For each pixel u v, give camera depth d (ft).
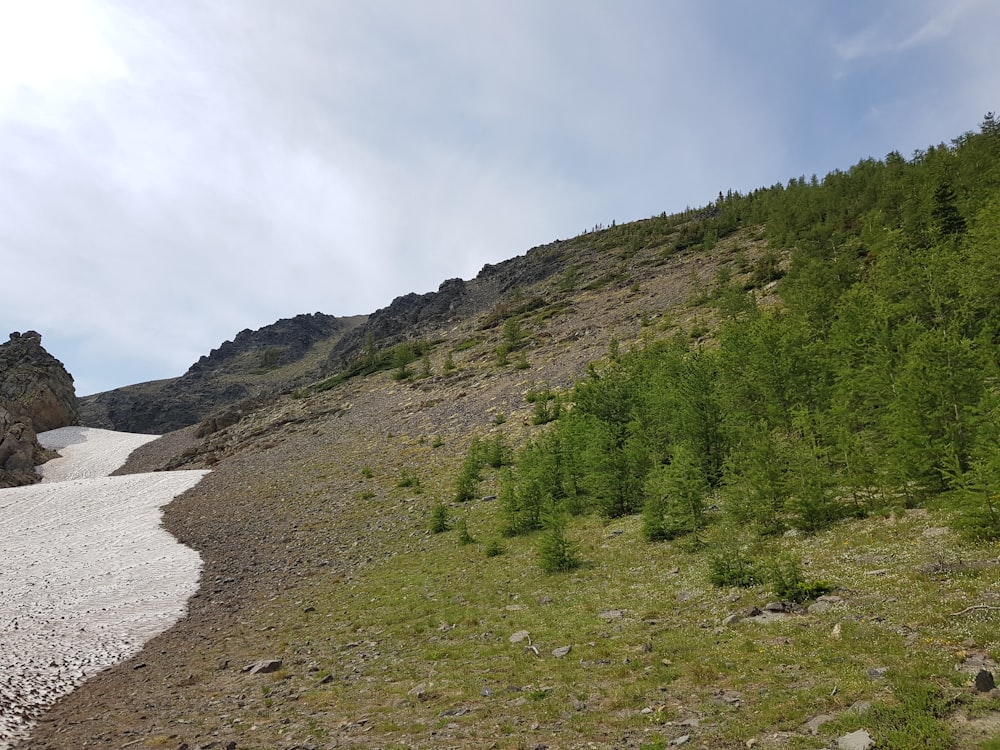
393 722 32.83
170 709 43.73
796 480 60.34
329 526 128.98
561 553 66.44
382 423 261.24
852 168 324.60
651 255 487.20
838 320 108.99
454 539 97.35
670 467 71.61
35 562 120.26
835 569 44.32
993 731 20.15
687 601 46.42
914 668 26.17
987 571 35.91
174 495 209.36
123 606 85.97
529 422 183.52
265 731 35.01
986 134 221.66
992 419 48.39
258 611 75.66
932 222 151.94
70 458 386.11
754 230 425.69
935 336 62.59
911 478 55.72
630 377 125.59
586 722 28.32
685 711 27.50
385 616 60.59
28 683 56.08
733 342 110.63
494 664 40.47
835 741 22.03
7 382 451.94
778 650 32.37
